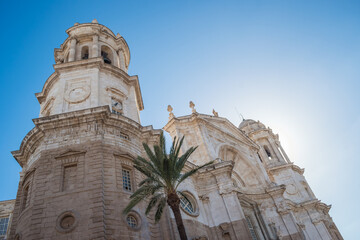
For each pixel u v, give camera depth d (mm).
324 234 45812
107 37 36156
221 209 28531
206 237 25422
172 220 23047
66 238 16859
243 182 40031
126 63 39094
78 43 34250
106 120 22938
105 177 19875
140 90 33000
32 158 22594
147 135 25375
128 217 19406
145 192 18031
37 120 21891
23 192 21734
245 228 26672
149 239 19391
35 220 17562
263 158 55250
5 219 30188
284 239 34250
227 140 40812
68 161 20438
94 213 17781
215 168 30703
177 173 18750
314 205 48719
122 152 22031
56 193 18781
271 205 37281
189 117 37094
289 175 52438
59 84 26734
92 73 27766
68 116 22281
